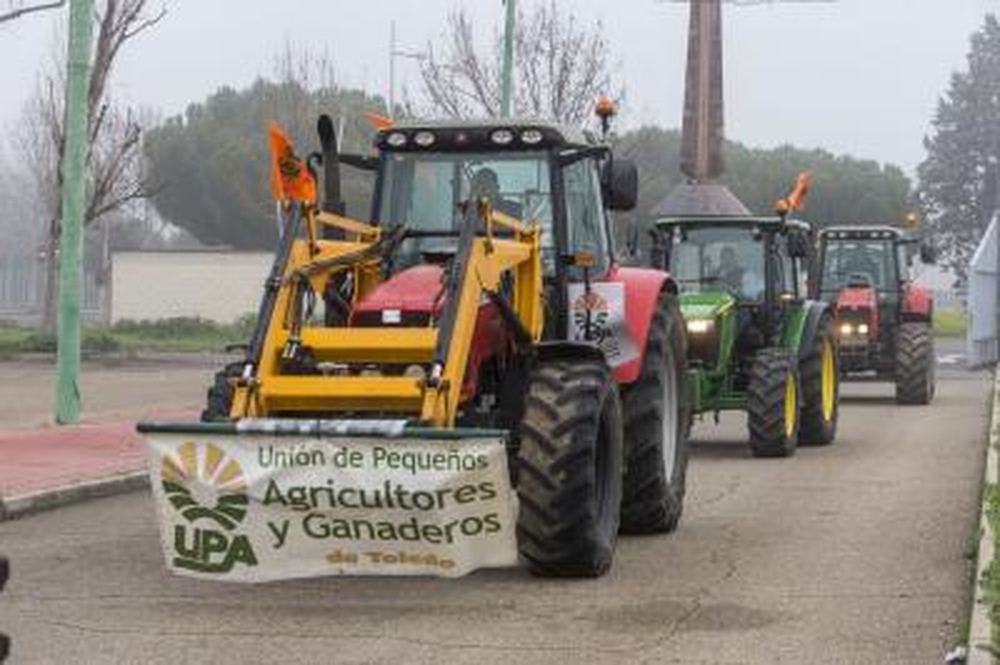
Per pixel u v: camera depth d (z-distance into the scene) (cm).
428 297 1503
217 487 1362
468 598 1427
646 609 1378
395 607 1392
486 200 1505
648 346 1758
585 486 1444
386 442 1329
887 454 2716
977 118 14825
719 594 1443
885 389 4609
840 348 3953
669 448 1848
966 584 1479
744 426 3362
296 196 1522
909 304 4016
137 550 1698
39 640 1273
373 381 1397
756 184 11350
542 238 1684
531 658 1207
